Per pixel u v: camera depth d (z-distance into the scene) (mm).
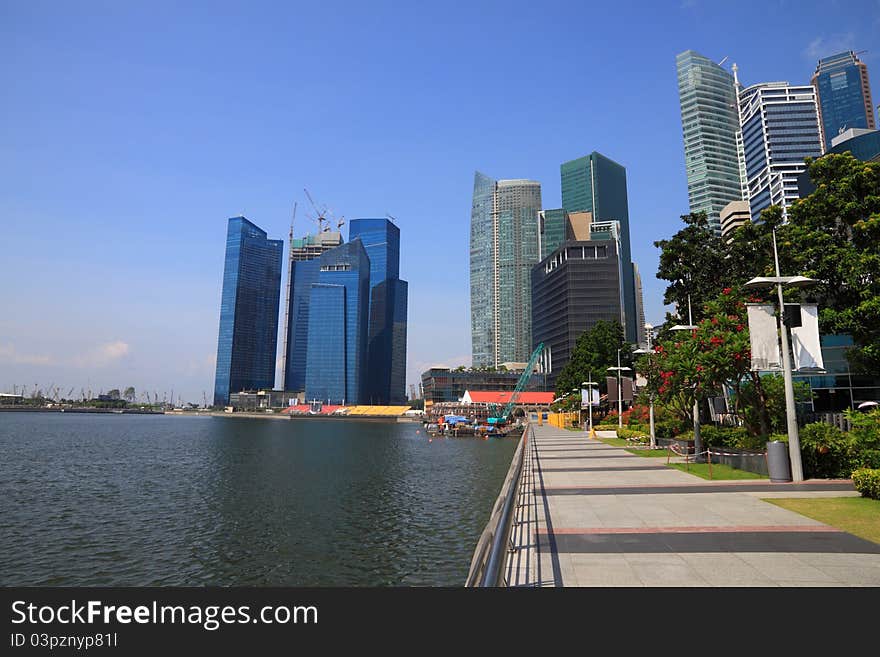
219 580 24531
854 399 41125
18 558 27828
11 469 64812
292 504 43469
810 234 31953
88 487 51906
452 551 29297
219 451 94125
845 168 31906
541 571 9570
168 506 42406
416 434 166250
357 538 32156
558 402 110438
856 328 30172
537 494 18562
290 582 24250
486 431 149125
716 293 46906
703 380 26953
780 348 20891
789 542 10977
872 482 15211
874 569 9125
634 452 36219
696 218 50688
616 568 9625
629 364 84312
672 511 14797
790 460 19875
